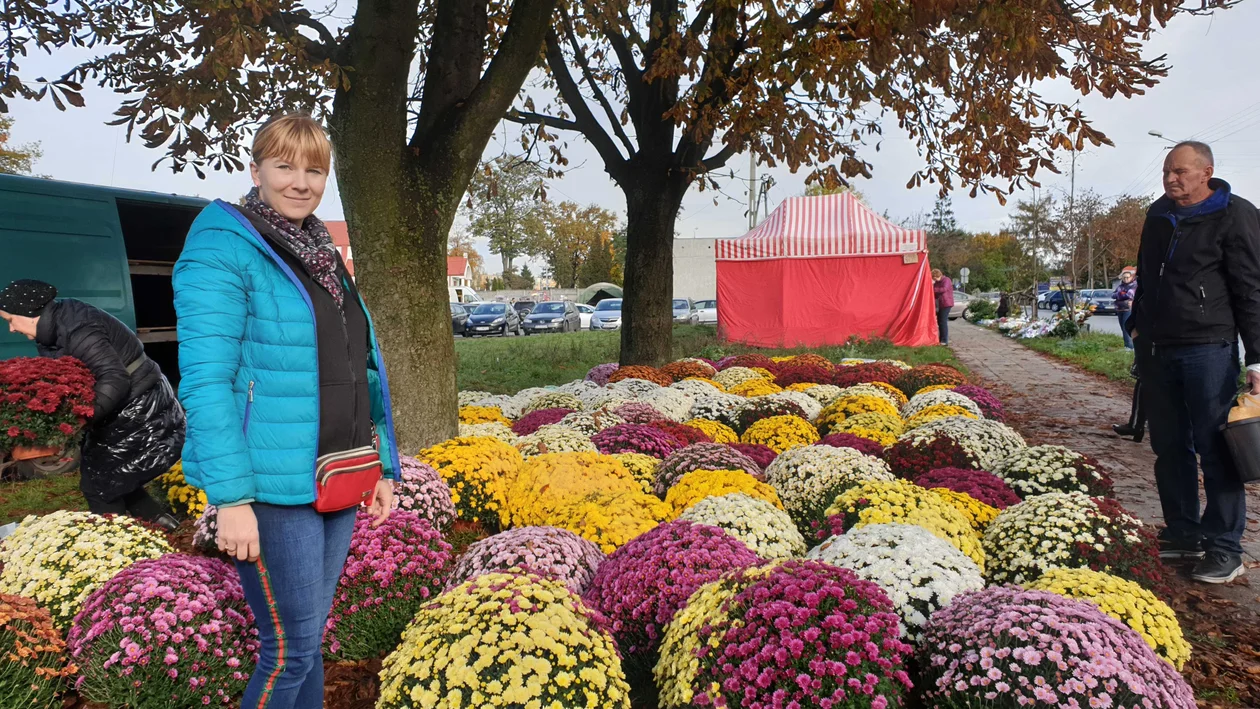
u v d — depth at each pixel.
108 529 3.33
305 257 2.09
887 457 5.38
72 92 5.53
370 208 5.23
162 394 4.39
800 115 9.56
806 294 19.77
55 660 2.65
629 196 11.41
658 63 8.95
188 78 5.31
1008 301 32.69
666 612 2.91
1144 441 7.85
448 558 3.55
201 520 3.78
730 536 3.34
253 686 2.12
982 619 2.49
